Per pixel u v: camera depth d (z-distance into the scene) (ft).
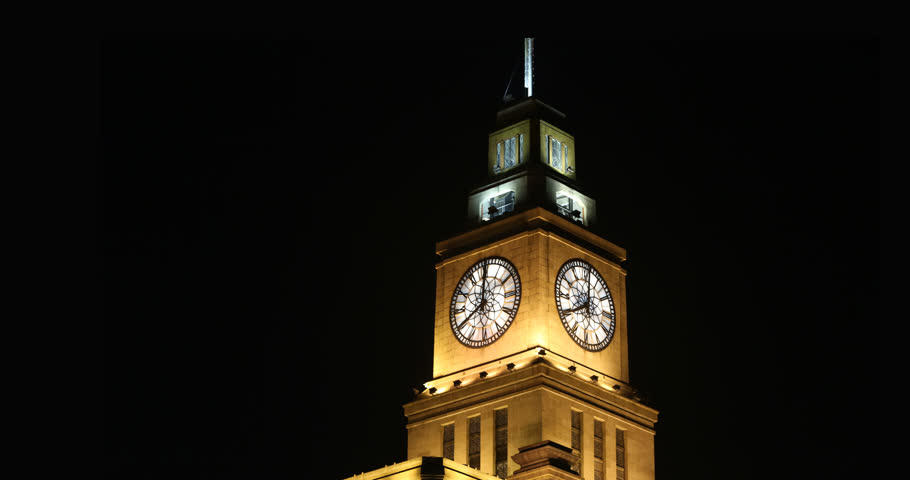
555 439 366.22
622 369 396.98
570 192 408.26
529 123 412.57
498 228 399.24
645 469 387.55
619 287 406.82
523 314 383.24
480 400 379.96
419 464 341.00
